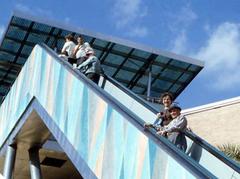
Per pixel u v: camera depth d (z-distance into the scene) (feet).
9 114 56.24
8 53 74.79
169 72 81.00
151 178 26.21
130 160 28.76
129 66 79.20
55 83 43.14
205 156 29.48
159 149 26.04
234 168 26.99
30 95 49.34
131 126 29.37
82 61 44.47
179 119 29.68
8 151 53.01
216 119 78.69
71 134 37.42
